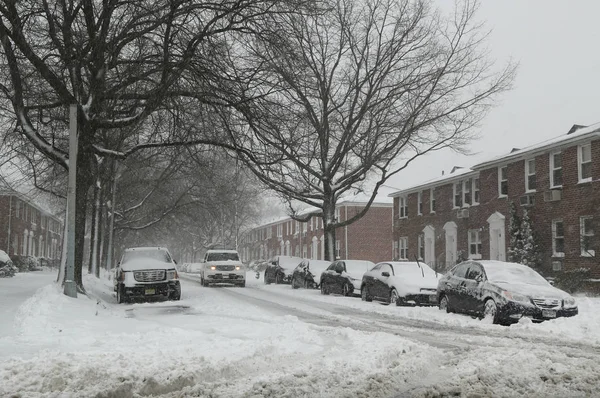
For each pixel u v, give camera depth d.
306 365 7.48
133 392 5.93
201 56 16.81
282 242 71.88
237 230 63.44
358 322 13.62
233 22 16.23
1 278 28.11
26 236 53.19
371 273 20.28
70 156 15.84
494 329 12.18
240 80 17.27
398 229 43.16
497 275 14.22
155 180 39.81
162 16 16.27
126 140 27.89
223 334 10.66
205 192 41.72
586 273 23.44
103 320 12.25
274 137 19.17
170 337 9.87
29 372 6.40
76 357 7.41
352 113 28.38
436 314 15.02
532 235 27.25
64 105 17.41
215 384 6.33
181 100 18.59
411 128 26.89
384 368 7.30
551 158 26.67
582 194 24.69
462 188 34.81
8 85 18.42
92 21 16.61
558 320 12.51
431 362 7.89
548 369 7.31
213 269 29.28
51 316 11.49
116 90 17.17
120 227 45.03
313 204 31.73
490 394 6.05
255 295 23.20
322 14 17.12
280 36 16.59
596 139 24.03
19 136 20.39
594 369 7.43
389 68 27.94
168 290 18.95
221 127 19.12
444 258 36.38
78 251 17.67
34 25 16.34
